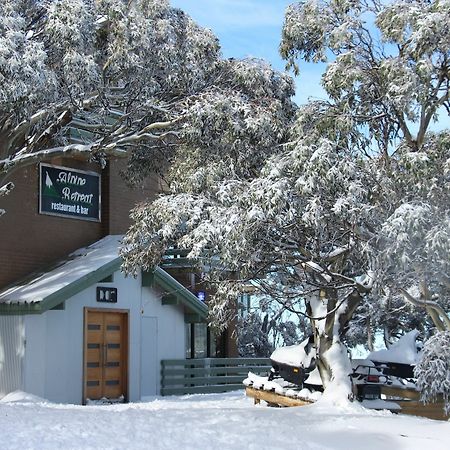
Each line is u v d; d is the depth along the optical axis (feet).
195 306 76.38
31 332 63.05
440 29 42.60
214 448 31.48
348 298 51.21
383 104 45.96
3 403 53.83
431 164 43.34
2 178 57.57
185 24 57.36
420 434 37.17
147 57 53.72
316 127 45.88
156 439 32.99
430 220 40.65
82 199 75.20
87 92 52.80
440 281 43.86
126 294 71.26
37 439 31.30
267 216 43.45
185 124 54.08
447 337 43.09
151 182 81.35
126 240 53.83
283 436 35.35
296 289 53.31
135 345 71.56
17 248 68.90
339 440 35.29
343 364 49.85
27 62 46.73
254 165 53.52
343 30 46.80
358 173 43.60
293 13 50.80
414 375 46.52
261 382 57.57
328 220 43.75
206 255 50.08
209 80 58.54
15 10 50.11
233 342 86.02
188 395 73.72
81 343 66.85
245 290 51.24
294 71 52.47
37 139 58.80
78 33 50.16
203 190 51.93
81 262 69.15
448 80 44.55
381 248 42.80
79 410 46.06
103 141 57.52
